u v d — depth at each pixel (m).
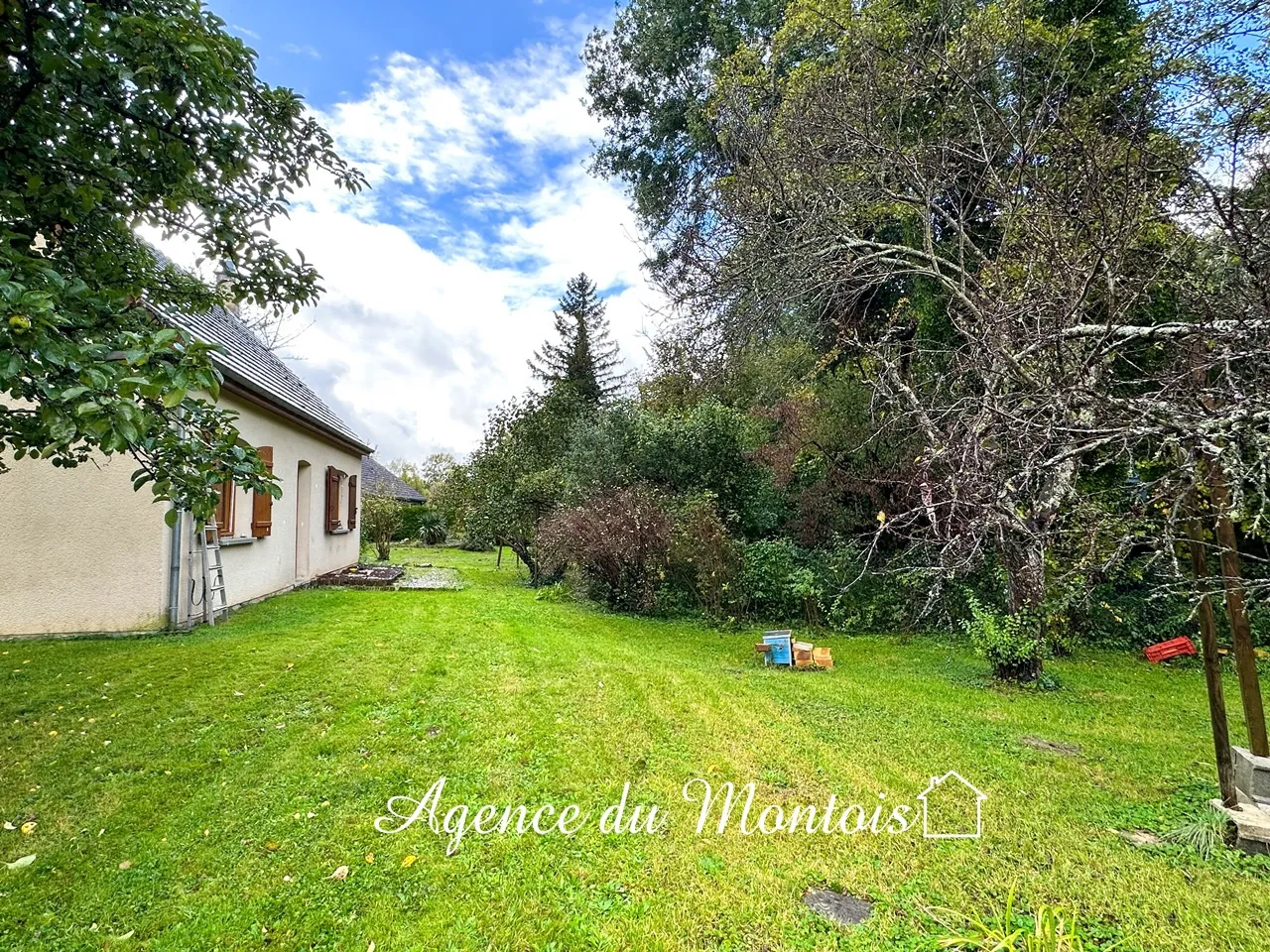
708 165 11.29
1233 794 3.20
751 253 7.27
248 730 4.15
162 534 6.77
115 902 2.49
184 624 6.91
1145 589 8.14
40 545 6.52
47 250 3.72
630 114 15.72
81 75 3.16
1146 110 3.65
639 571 9.98
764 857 2.87
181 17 3.20
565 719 4.55
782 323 8.52
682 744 4.18
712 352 9.03
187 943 2.27
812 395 10.90
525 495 13.44
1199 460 2.51
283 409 9.14
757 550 9.87
